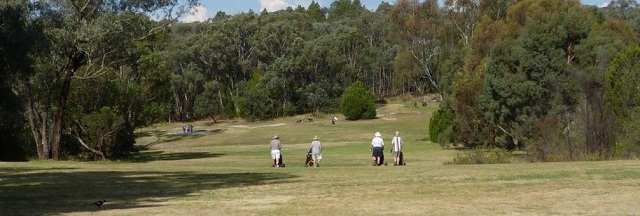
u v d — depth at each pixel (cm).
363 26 13012
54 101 4491
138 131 8531
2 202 1492
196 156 5166
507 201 1344
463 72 5650
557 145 2983
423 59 7969
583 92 2981
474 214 1177
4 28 1719
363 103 9362
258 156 4934
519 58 4456
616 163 2319
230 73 11106
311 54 10194
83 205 1426
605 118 2909
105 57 4253
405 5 7938
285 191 1636
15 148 4425
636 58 2948
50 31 3406
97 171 2572
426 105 10369
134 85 4919
